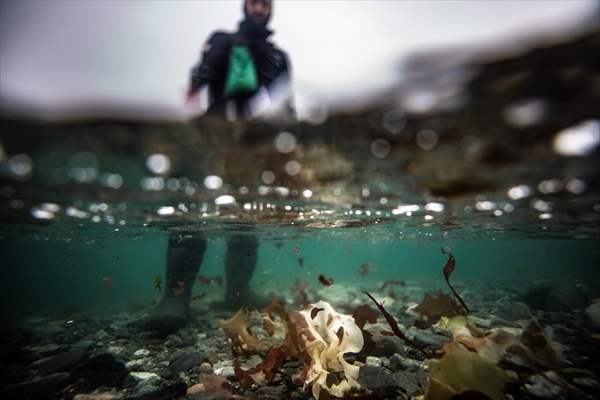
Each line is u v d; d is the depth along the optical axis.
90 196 0.88
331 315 0.54
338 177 0.69
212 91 0.63
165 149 0.51
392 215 1.41
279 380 0.55
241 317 0.65
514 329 0.88
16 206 1.06
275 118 0.48
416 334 0.76
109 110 0.42
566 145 0.41
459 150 0.47
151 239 2.92
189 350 0.76
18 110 0.38
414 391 0.50
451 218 1.50
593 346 0.72
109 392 0.61
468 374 0.36
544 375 0.38
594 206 1.04
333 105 0.40
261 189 0.84
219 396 0.50
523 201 0.96
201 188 0.81
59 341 1.06
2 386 0.67
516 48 0.30
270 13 0.70
